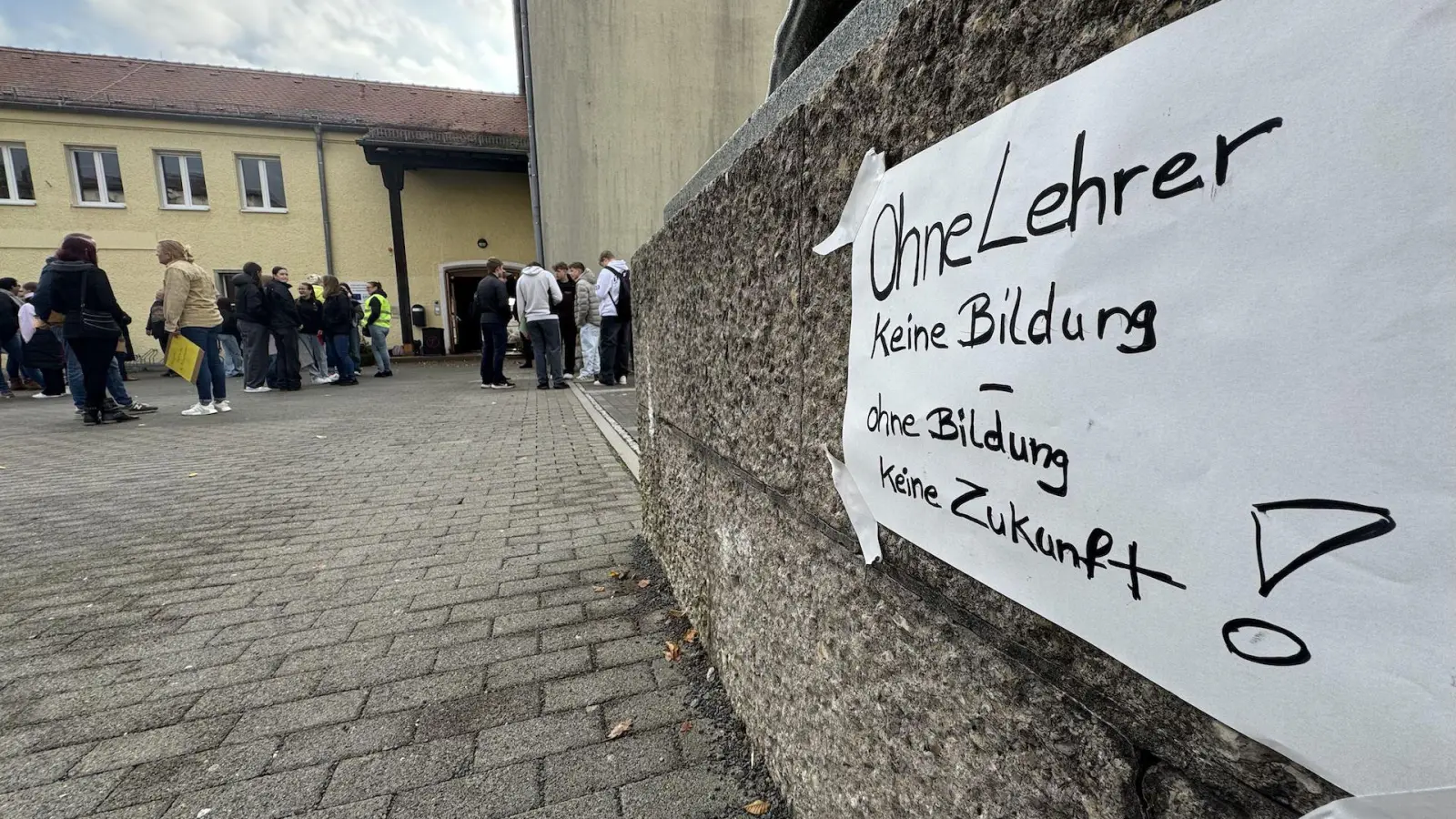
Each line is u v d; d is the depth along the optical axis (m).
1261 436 0.55
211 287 8.48
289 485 4.81
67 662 2.38
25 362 11.94
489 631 2.57
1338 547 0.51
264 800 1.70
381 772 1.80
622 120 11.99
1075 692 0.76
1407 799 0.47
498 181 21.06
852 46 1.23
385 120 22.14
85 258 7.49
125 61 21.44
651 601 2.78
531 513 4.08
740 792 1.68
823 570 1.35
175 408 9.60
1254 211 0.54
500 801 1.68
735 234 1.69
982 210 0.84
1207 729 0.62
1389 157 0.46
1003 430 0.83
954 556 0.94
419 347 20.78
